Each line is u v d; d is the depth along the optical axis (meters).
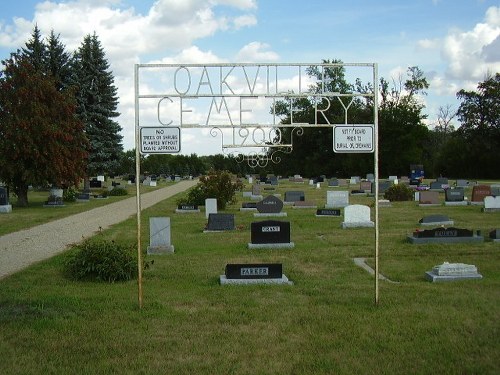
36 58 54.03
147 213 30.61
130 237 20.53
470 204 32.06
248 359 7.32
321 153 89.75
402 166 83.81
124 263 12.67
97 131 54.62
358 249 16.78
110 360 7.31
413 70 85.62
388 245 17.39
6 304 10.05
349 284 11.95
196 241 19.00
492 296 10.59
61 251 17.45
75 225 25.19
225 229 21.80
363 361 7.18
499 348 7.61
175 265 14.32
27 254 16.97
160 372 6.88
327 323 8.88
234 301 10.39
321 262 14.81
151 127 9.14
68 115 38.00
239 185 41.03
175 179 85.50
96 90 55.47
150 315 9.40
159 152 9.18
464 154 76.75
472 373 6.73
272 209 27.64
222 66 9.25
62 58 54.72
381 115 83.44
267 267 12.02
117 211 32.56
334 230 21.69
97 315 9.41
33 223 25.92
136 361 7.25
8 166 34.66
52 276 12.98
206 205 27.00
